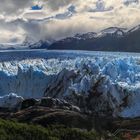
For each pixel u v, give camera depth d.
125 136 125.38
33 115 134.25
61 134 100.69
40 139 94.38
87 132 108.31
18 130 94.19
